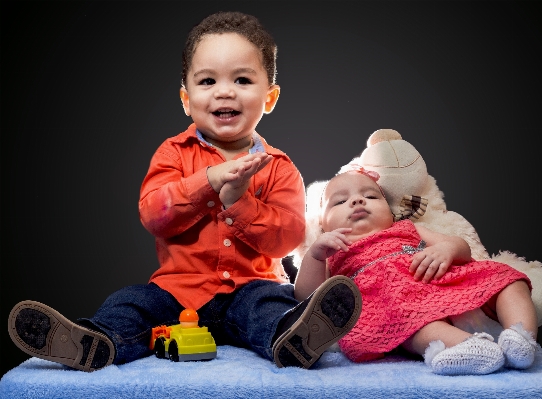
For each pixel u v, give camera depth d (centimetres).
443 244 185
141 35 333
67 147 335
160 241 207
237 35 211
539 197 328
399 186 218
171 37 334
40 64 331
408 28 330
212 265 202
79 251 335
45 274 332
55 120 334
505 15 328
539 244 327
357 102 332
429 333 166
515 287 172
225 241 201
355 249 195
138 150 337
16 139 333
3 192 332
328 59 332
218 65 207
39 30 331
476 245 217
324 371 156
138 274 337
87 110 335
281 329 166
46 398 146
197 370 156
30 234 333
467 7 329
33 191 334
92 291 334
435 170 330
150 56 334
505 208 329
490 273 177
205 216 203
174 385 146
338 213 202
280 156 217
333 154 331
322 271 189
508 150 329
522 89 328
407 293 176
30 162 334
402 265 185
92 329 165
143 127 336
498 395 141
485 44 329
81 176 336
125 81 334
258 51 212
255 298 186
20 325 155
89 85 334
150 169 209
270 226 197
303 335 158
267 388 144
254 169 184
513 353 149
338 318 158
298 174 218
